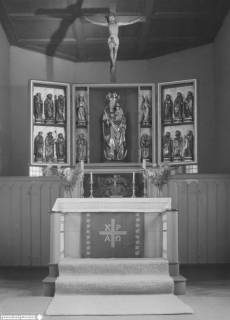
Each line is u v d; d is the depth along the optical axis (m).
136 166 15.16
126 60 18.00
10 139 16.34
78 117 15.62
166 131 15.27
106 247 11.09
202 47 17.17
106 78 17.97
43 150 14.99
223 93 15.89
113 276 9.87
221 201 14.36
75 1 14.09
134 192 13.42
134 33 16.14
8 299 9.32
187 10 14.81
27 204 14.41
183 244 14.32
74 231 11.10
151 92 15.56
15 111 16.59
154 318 7.80
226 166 15.53
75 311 8.21
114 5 14.31
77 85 15.45
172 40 16.75
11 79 16.62
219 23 15.70
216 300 9.18
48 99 15.17
